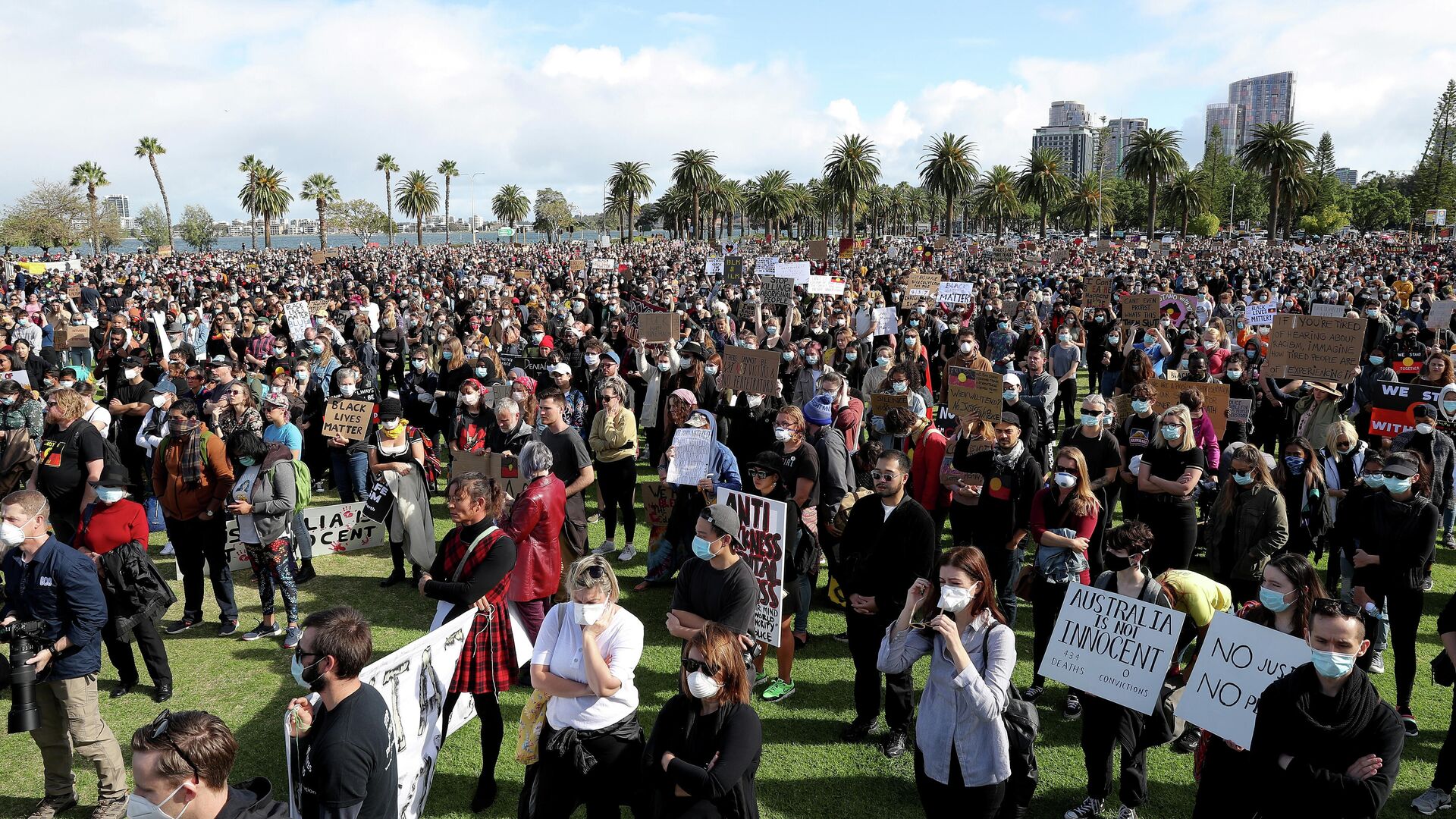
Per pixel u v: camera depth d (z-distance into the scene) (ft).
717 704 12.70
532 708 15.57
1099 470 24.98
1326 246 240.53
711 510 16.57
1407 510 18.99
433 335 52.47
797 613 23.86
